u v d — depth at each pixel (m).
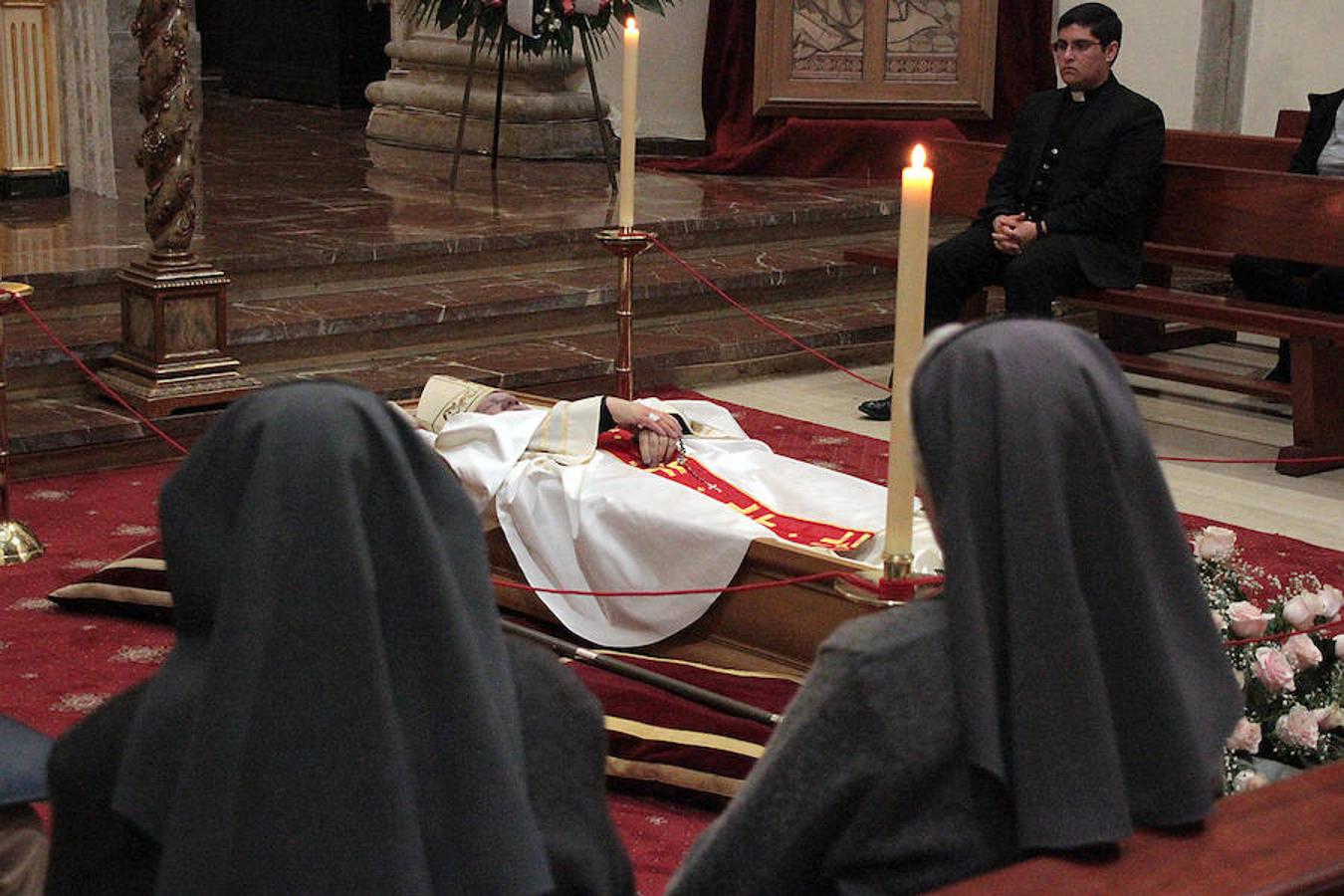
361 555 1.50
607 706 3.88
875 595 2.60
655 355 7.80
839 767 1.66
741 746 3.73
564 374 7.49
